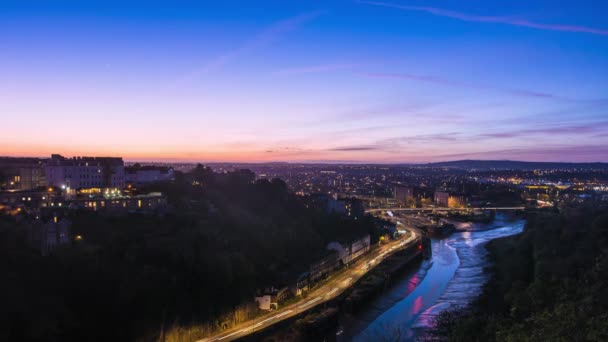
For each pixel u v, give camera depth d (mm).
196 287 147875
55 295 123250
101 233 159125
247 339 135000
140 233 166125
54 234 138625
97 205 182375
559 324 70688
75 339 118750
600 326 64938
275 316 152625
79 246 143250
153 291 134750
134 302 130125
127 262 143875
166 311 132875
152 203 199500
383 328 154000
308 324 145125
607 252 145375
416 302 182875
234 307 148625
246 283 164000
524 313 110938
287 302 166500
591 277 118812
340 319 164125
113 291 131125
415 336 145000
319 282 198000
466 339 110000
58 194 191875
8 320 109062
